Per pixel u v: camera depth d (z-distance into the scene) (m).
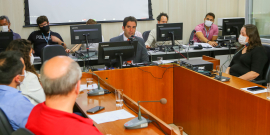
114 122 1.70
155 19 5.97
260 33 5.21
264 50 3.04
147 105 3.30
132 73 3.20
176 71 3.22
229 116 2.31
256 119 2.01
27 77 2.03
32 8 5.15
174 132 1.35
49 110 0.97
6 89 1.59
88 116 1.81
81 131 0.96
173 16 6.10
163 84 3.32
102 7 5.60
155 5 5.94
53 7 5.28
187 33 6.29
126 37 3.77
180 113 3.19
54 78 0.98
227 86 2.31
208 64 3.12
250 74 2.99
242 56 3.17
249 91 2.27
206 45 4.68
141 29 5.91
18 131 0.91
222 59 4.75
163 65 3.29
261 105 1.96
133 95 3.24
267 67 3.05
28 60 2.17
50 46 3.06
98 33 4.08
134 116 1.79
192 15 6.24
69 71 1.00
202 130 2.74
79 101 2.13
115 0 5.66
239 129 2.20
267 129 1.92
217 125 2.48
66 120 0.97
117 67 3.32
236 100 2.21
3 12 5.02
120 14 5.73
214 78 2.67
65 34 5.44
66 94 1.00
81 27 4.01
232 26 5.01
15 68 1.63
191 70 2.91
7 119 1.49
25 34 5.18
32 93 2.03
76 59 4.04
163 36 4.39
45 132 0.96
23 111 1.55
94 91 2.30
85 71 3.15
